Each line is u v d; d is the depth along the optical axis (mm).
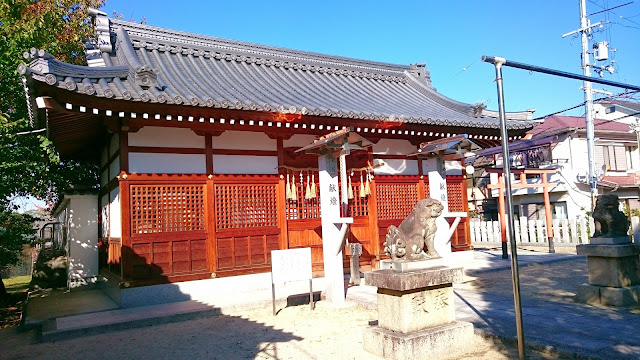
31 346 6922
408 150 13195
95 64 10828
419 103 14844
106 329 7520
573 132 23969
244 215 10398
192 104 8547
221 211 10117
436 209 6062
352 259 10828
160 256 9297
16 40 10906
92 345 6785
